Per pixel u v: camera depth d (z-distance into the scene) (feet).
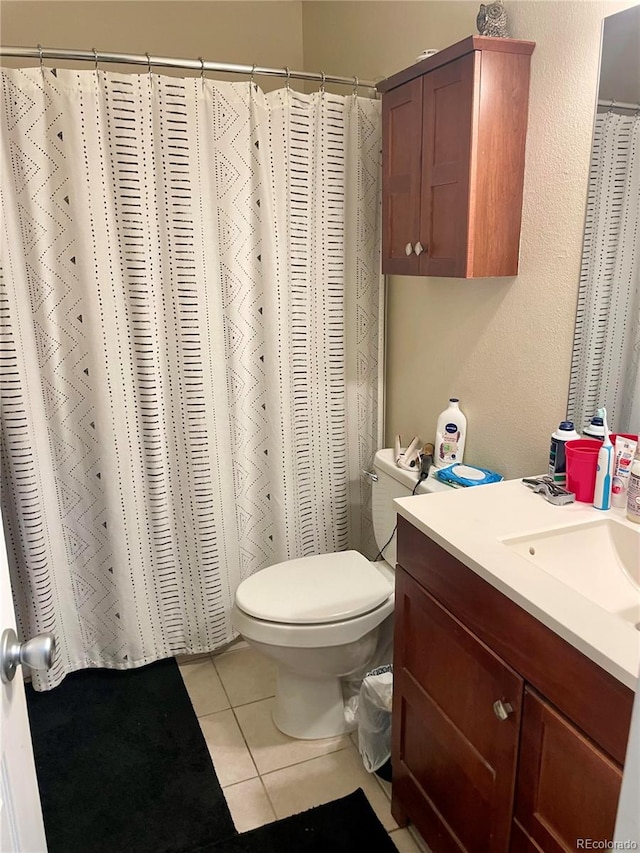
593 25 4.23
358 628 5.61
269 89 8.51
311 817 5.32
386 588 5.92
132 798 5.52
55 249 5.83
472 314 5.80
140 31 7.75
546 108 4.67
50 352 6.04
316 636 5.51
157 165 5.79
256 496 7.13
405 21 6.15
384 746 5.65
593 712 2.98
